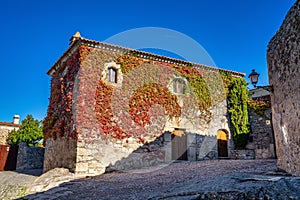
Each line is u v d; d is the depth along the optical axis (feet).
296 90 13.67
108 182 20.52
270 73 19.02
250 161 25.49
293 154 14.57
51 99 33.65
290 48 14.35
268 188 9.12
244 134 35.76
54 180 22.17
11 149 42.04
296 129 13.96
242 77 39.34
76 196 16.55
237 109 36.55
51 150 30.83
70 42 33.78
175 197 10.62
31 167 40.78
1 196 20.65
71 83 28.22
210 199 9.29
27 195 19.49
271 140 33.04
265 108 34.86
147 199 11.94
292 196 8.41
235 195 9.09
